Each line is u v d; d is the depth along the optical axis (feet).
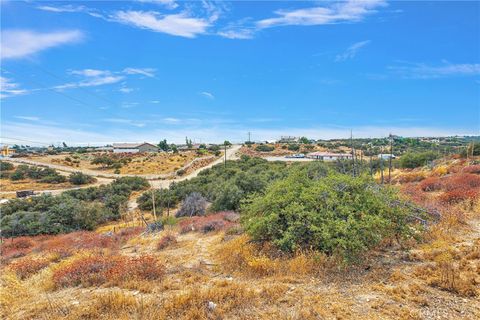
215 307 17.28
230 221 54.13
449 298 17.31
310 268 22.39
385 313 15.94
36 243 64.80
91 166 236.02
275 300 17.92
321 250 24.80
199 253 33.91
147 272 24.79
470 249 24.63
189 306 17.69
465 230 31.40
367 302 17.29
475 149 123.65
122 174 210.18
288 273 22.26
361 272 21.95
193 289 19.56
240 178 83.15
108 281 24.04
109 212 113.39
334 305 16.90
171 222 59.93
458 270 20.54
